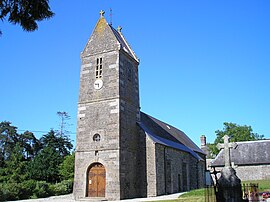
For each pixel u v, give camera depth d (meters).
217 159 44.53
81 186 25.88
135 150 27.92
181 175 33.88
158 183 27.50
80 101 27.95
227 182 13.43
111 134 25.84
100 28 29.42
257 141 45.12
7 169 46.94
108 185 24.81
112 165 25.11
